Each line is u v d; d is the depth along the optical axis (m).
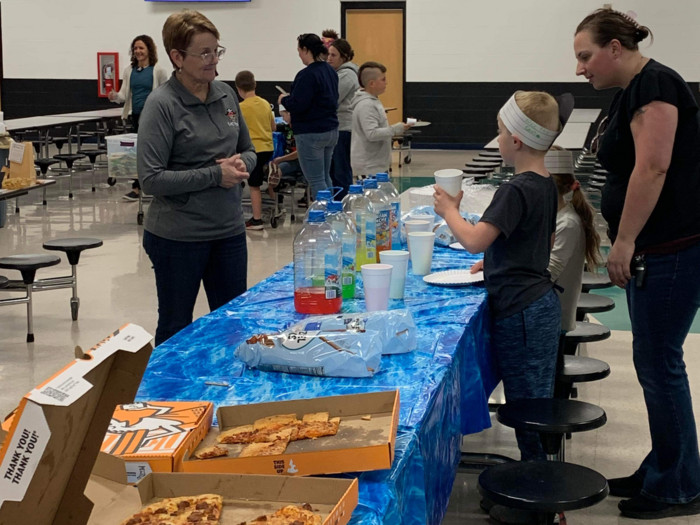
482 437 3.62
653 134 2.51
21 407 0.89
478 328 2.52
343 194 7.99
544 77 14.19
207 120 3.03
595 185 6.40
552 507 1.81
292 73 14.98
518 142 2.62
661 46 13.52
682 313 2.68
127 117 10.80
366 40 14.75
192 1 15.02
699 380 4.21
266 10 14.81
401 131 6.71
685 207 2.60
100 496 1.30
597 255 3.06
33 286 5.10
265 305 2.59
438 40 14.44
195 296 3.15
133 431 1.48
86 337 4.95
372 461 1.38
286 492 1.28
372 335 1.97
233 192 3.16
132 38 15.29
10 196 5.21
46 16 15.40
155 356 2.08
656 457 2.84
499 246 2.68
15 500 0.91
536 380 2.70
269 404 1.61
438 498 1.87
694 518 2.86
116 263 6.85
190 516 1.20
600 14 2.62
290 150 9.34
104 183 11.40
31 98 15.71
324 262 2.44
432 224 3.52
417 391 1.81
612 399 4.05
